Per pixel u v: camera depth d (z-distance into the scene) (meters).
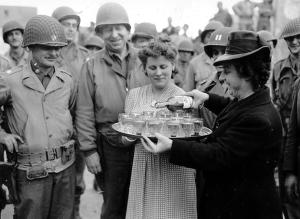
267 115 2.21
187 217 2.81
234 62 2.23
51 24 3.02
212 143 2.32
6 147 3.04
